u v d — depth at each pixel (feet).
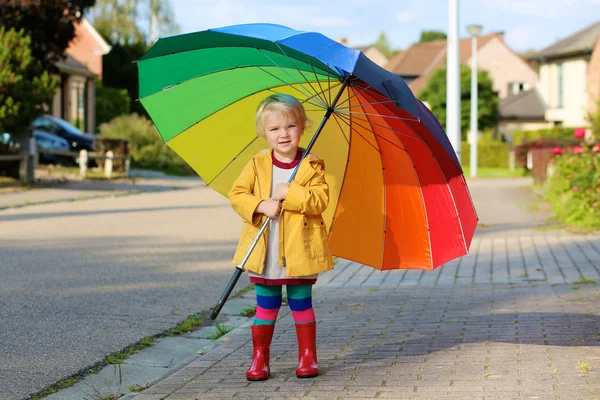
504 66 215.31
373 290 25.59
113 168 87.40
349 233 15.93
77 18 68.33
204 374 15.23
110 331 19.34
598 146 42.01
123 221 44.80
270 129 14.17
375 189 15.74
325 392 13.67
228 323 20.99
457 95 51.47
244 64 14.73
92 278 26.53
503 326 18.95
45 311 21.29
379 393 13.50
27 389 14.49
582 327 18.53
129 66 163.73
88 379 15.46
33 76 62.44
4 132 62.90
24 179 66.18
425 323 19.70
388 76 12.78
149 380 15.53
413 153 15.10
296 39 12.32
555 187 49.52
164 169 103.35
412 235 15.75
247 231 14.33
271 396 13.53
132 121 104.22
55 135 89.45
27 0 63.93
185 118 15.28
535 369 14.71
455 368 14.99
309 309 14.70
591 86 128.98
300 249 13.92
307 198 13.70
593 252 32.24
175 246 34.96
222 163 15.69
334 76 14.46
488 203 59.26
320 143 15.87
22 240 35.60
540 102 202.59
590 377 14.05
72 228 40.73
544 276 27.14
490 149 165.78
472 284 26.25
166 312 21.83
